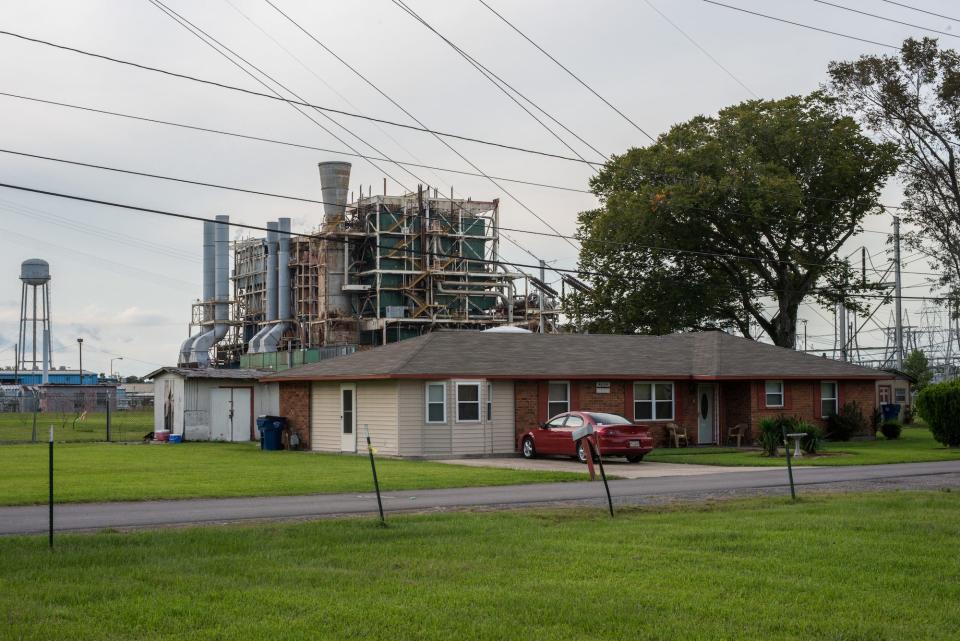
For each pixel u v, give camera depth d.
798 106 57.84
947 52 48.31
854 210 58.41
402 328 89.12
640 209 56.44
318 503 19.17
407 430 35.75
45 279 127.06
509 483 23.62
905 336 80.75
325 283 89.81
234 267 107.00
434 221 89.56
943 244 52.38
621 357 41.41
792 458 33.44
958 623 9.21
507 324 90.06
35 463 30.86
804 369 44.03
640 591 10.39
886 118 50.53
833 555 12.56
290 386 41.75
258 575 11.23
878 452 35.97
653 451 38.28
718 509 17.47
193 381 48.88
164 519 16.58
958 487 21.86
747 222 56.88
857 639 8.63
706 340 44.69
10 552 12.64
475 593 10.25
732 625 9.05
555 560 12.18
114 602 9.86
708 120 59.34
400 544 13.38
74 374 145.12
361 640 8.50
